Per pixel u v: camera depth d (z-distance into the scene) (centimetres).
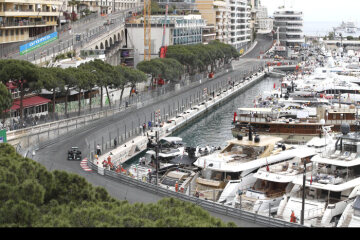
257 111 12850
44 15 19562
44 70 12606
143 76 16800
